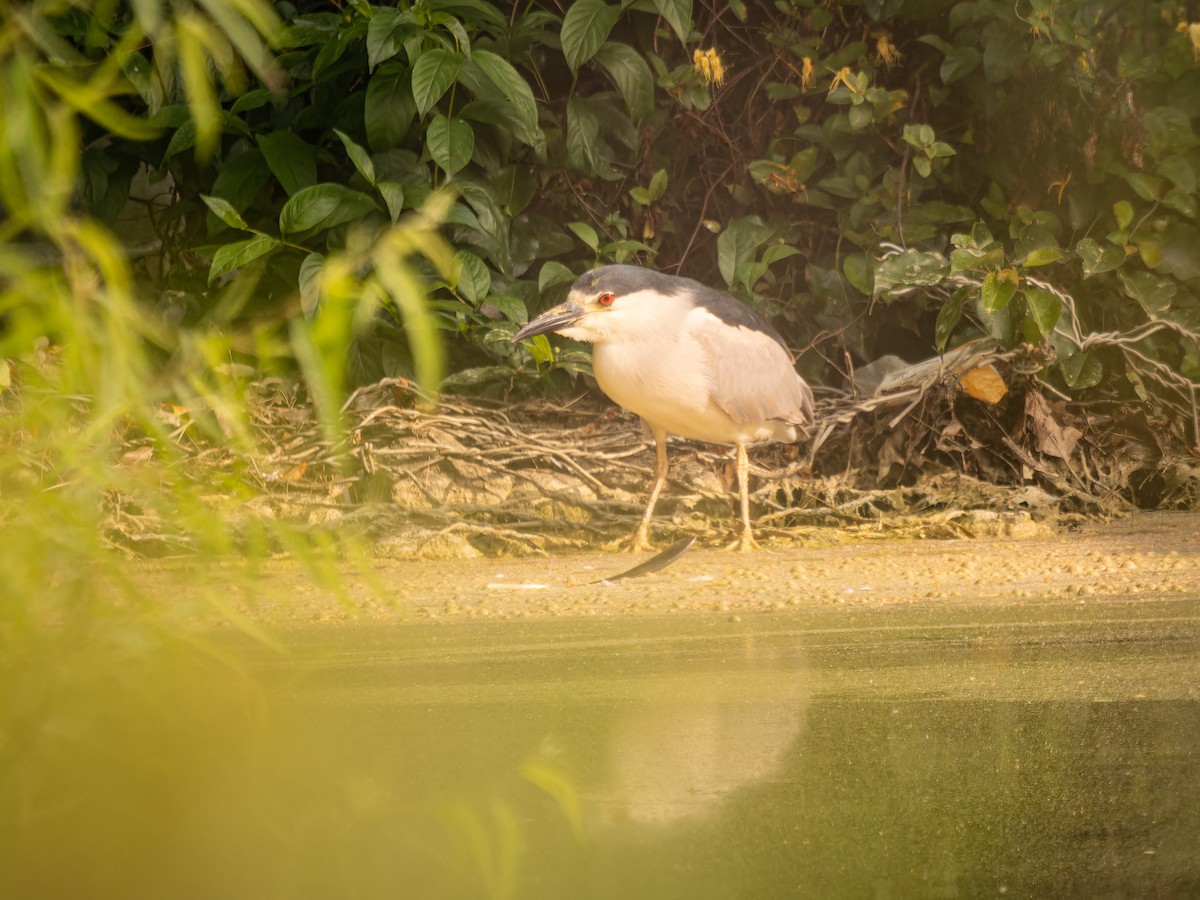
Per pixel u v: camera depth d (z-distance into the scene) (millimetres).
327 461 11609
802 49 15891
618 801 3158
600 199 15828
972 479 13188
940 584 8391
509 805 3068
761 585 8641
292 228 12094
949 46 15242
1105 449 14258
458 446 12664
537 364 13445
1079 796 3180
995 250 12914
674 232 16156
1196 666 5164
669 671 5430
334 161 14008
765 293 16281
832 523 12664
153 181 14289
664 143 16188
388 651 6102
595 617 7395
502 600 8125
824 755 3723
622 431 13977
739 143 16391
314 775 3102
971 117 15820
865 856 2680
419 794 3123
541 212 15688
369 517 11266
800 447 14258
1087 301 15148
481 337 13891
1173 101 14781
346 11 13406
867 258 15211
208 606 2389
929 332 16062
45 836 2424
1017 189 15406
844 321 15914
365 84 14406
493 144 14242
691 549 11414
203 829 2559
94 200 13633
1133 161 14508
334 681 5191
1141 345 15016
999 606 7324
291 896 2270
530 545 11562
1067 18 14398
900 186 15078
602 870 2562
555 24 15680
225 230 14188
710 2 16188
